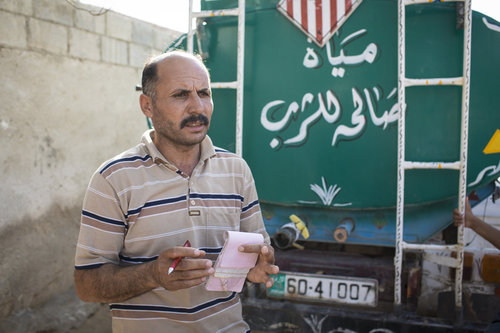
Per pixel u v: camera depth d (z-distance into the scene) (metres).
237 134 2.57
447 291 2.56
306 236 2.53
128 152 1.40
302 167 2.64
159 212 1.34
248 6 2.66
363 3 2.48
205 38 2.75
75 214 4.06
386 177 2.52
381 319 2.36
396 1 2.44
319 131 2.61
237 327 1.50
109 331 3.50
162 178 1.36
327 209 2.66
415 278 2.48
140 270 1.23
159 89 1.37
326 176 2.61
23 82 3.47
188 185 1.39
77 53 4.04
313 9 2.56
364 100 2.52
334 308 2.51
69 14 3.92
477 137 2.38
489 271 2.52
